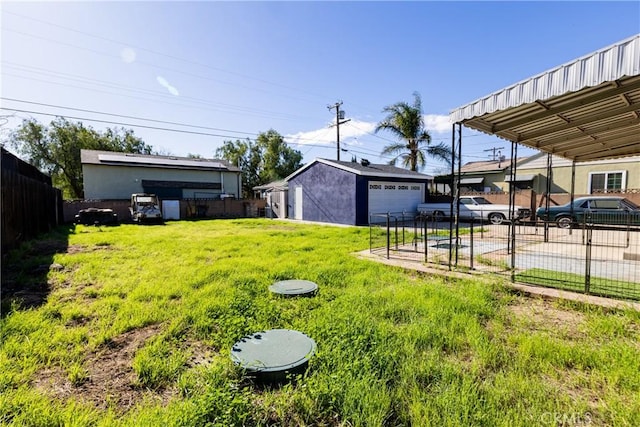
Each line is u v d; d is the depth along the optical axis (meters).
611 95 3.88
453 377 2.02
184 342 2.68
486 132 5.60
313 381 1.92
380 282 4.42
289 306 3.47
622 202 10.49
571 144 7.48
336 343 2.40
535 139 6.87
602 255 6.21
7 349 2.42
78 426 1.63
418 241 8.55
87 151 21.94
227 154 33.88
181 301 3.66
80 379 2.12
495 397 1.81
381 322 2.92
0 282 4.09
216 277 4.73
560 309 3.34
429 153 19.81
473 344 2.46
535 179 16.22
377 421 1.61
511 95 3.76
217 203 20.73
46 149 26.05
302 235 10.14
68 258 6.10
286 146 34.72
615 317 2.99
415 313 3.16
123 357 2.43
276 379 2.04
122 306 3.48
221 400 1.67
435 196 17.48
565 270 4.88
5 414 1.72
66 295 3.90
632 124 5.73
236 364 2.10
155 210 15.67
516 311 3.29
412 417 1.68
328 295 3.85
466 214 13.89
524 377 2.05
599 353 2.30
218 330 2.85
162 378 2.12
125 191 20.67
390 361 2.16
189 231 11.63
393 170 16.55
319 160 15.80
